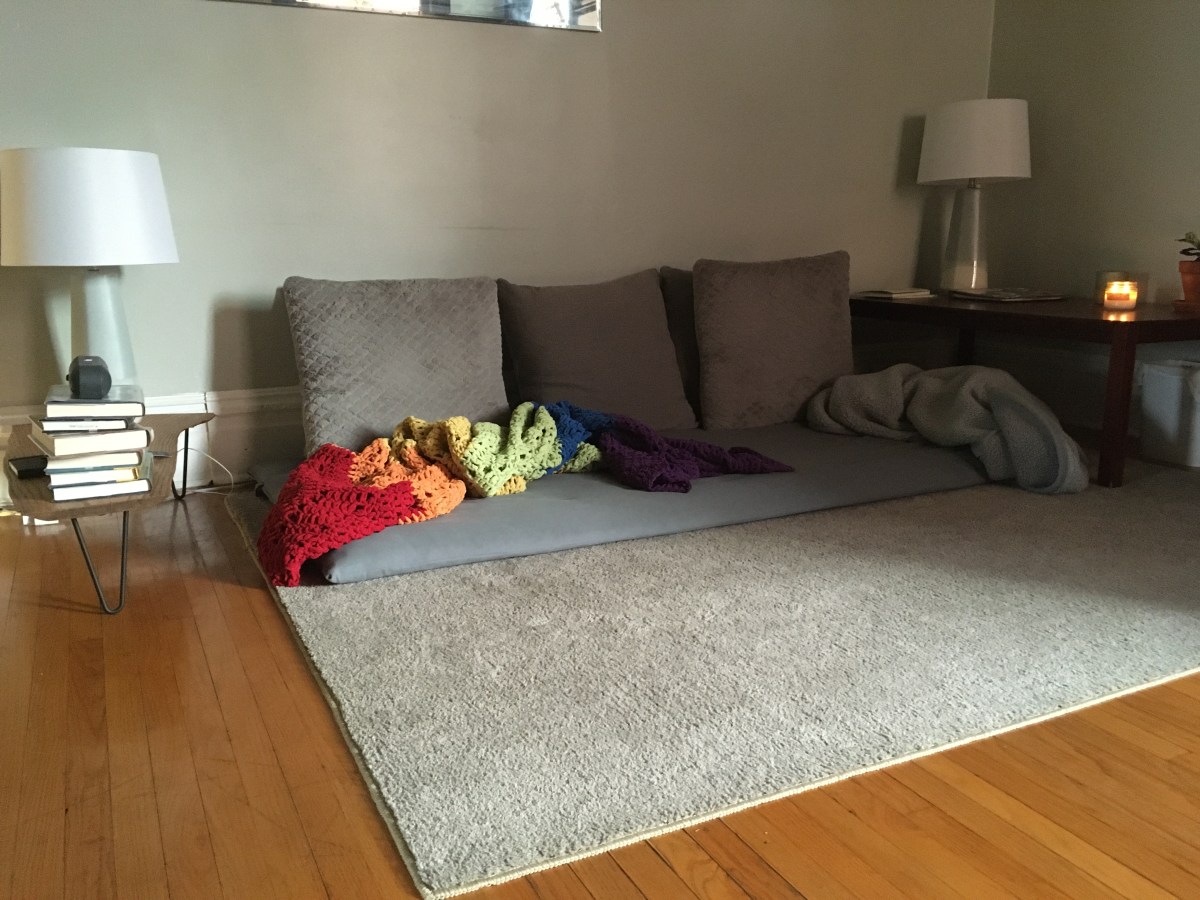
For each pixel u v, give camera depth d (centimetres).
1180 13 321
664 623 188
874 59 372
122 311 258
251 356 294
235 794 136
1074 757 145
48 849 124
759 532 242
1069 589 205
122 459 203
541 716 154
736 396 319
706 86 342
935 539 236
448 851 122
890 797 135
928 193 396
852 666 171
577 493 252
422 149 302
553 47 314
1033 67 376
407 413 274
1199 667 172
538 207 323
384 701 159
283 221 290
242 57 276
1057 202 372
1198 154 321
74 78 260
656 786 135
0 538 248
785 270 332
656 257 347
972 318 319
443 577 213
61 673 172
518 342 302
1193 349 329
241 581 218
